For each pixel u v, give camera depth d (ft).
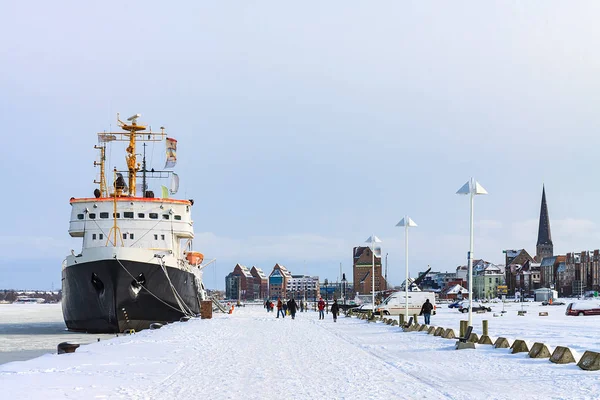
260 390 51.93
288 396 48.93
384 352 86.12
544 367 67.00
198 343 101.86
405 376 60.70
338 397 48.44
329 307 442.09
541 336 122.52
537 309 373.40
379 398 47.96
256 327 151.43
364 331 136.56
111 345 99.19
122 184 184.34
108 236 172.86
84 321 166.09
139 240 174.09
